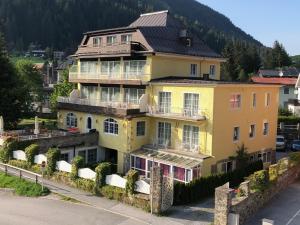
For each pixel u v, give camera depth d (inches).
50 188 1166.3
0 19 6555.1
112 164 1601.9
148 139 1585.9
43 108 3161.9
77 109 1749.5
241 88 1485.0
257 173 1089.4
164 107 1510.8
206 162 1359.5
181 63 1697.8
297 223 955.3
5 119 1861.5
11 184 1181.1
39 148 1424.7
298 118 2332.7
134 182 1060.5
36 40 6702.8
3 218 940.6
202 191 1157.1
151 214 1002.7
